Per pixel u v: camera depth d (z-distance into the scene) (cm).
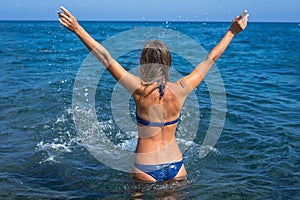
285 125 632
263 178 424
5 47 2108
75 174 432
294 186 405
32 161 470
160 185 367
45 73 1149
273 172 441
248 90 953
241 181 414
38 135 569
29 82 980
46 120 641
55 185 404
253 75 1234
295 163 469
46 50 1962
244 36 4644
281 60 1733
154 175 364
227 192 385
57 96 812
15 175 428
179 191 377
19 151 503
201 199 366
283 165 462
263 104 791
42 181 414
